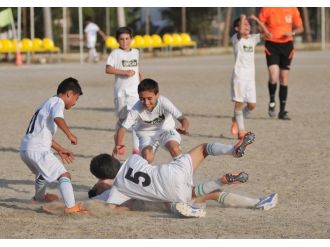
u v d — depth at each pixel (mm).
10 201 16734
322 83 45219
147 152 17109
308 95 39062
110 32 93500
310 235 13547
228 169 20062
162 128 17625
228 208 15656
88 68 64125
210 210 15508
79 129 28547
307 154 22188
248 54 25688
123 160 22062
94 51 74062
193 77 52188
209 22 102750
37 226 14406
